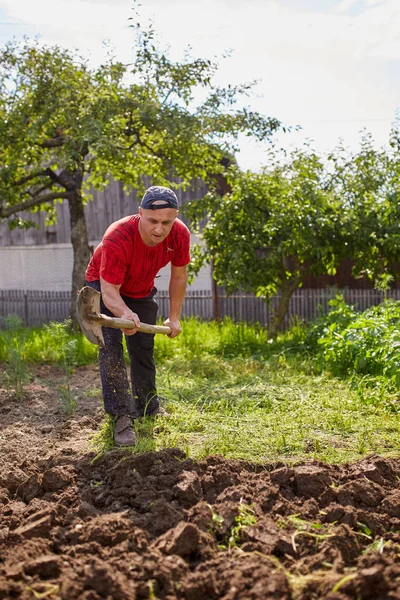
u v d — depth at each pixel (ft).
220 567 8.95
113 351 15.40
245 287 33.04
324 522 10.61
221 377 24.17
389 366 20.12
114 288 14.39
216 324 37.37
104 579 8.37
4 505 11.71
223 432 15.90
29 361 29.89
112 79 37.06
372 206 34.94
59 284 69.67
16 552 9.37
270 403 19.31
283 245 33.37
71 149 35.17
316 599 8.10
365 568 8.63
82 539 9.86
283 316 35.76
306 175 35.70
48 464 13.78
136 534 9.73
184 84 37.45
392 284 50.80
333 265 35.22
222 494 11.38
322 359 24.49
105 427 15.70
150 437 15.31
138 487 11.66
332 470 12.81
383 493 11.41
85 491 11.89
